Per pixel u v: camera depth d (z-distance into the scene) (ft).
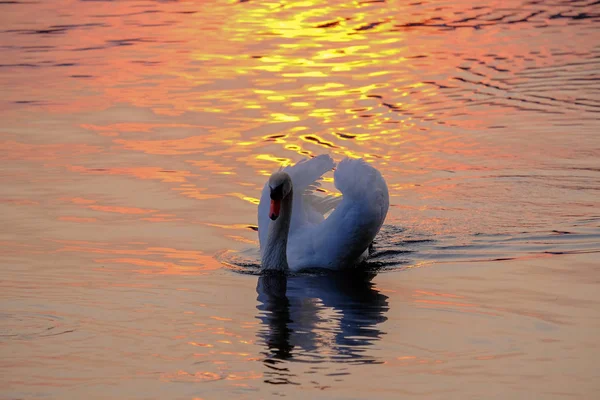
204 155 60.03
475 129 65.51
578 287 39.37
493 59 86.17
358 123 67.15
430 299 38.73
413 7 113.91
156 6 115.24
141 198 52.06
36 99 74.33
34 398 29.48
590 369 31.32
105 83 79.15
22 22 105.40
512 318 36.17
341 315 37.01
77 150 61.11
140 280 40.81
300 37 96.84
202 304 38.19
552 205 50.96
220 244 46.01
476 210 50.42
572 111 69.46
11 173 56.29
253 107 71.36
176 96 74.84
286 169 46.44
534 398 29.30
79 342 33.99
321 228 44.21
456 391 29.86
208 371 31.58
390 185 54.60
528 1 116.57
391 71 82.53
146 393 29.81
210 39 96.07
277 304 38.32
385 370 31.50
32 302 37.88
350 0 119.03
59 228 47.34
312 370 31.63
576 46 90.22
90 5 115.75
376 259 44.57
